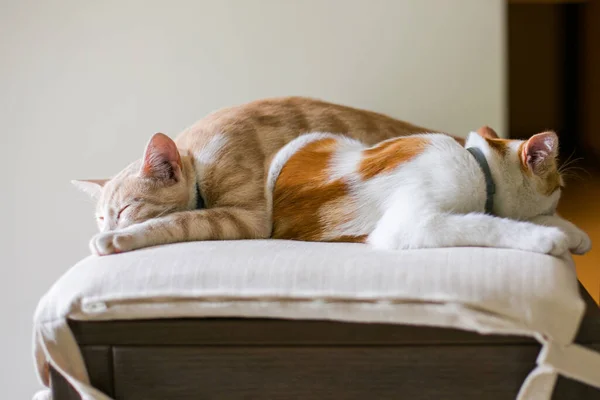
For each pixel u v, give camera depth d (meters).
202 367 0.95
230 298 0.93
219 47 1.65
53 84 1.70
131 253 1.06
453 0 1.58
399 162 1.17
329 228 1.19
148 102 1.70
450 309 0.88
